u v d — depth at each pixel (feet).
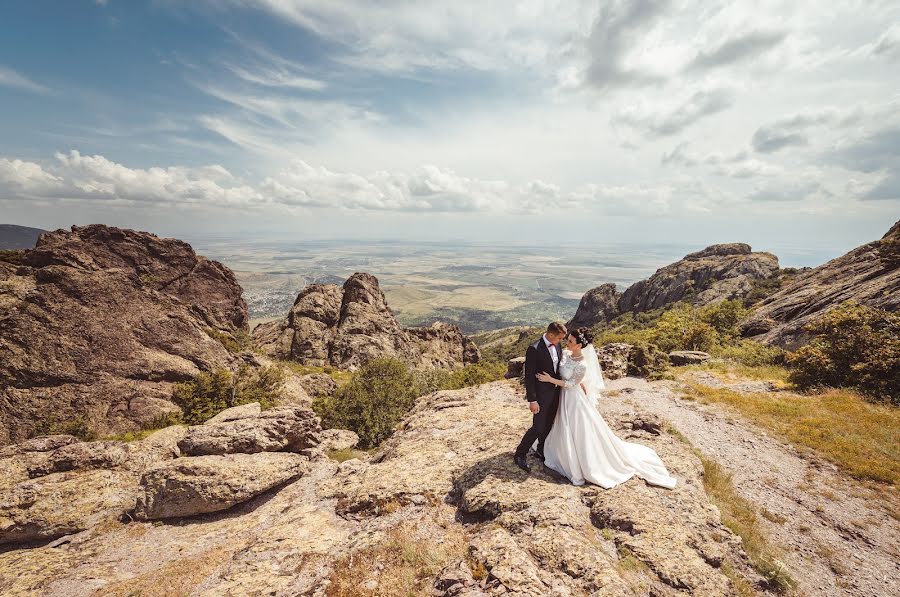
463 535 24.23
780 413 55.11
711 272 396.37
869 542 28.91
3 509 41.57
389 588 20.70
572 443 27.37
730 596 18.26
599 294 551.59
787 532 29.78
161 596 26.45
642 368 80.33
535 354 27.61
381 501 30.50
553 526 21.84
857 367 61.82
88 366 118.32
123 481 48.62
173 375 131.54
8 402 104.17
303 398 152.56
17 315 115.44
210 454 50.06
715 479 34.35
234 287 279.28
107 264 221.66
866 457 41.19
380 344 310.86
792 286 175.52
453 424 44.39
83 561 36.01
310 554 26.21
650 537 21.24
